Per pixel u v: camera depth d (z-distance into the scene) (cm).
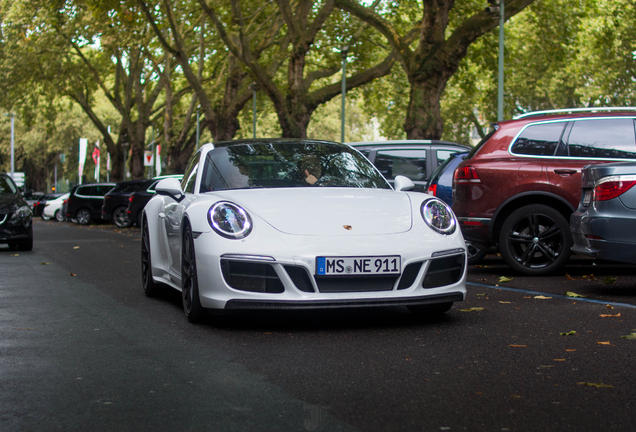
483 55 2772
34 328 484
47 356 395
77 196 2866
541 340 424
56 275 845
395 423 272
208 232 466
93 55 3981
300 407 294
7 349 414
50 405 300
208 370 359
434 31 1845
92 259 1089
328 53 2959
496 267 896
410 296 455
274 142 613
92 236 1883
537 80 3725
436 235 475
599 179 611
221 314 466
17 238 1266
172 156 3800
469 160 803
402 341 427
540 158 771
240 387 326
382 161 1125
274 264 443
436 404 296
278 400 304
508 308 547
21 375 352
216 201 485
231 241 455
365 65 2975
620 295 620
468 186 792
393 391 317
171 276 579
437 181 972
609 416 278
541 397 305
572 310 535
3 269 926
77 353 402
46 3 2916
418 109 1880
